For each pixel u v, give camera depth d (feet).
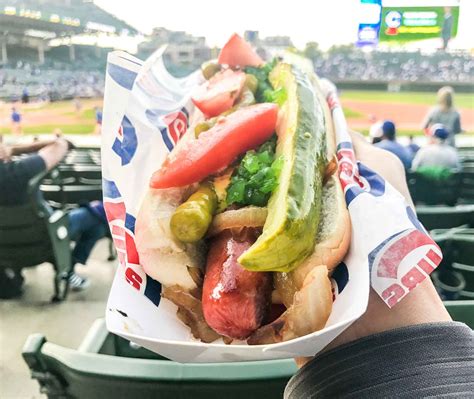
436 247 0.47
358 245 0.49
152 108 0.71
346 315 0.41
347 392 0.36
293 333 0.44
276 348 0.38
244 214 0.50
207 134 0.58
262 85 0.86
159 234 0.51
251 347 0.38
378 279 0.47
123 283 0.50
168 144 0.71
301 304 0.44
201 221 0.49
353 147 0.70
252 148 0.60
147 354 0.82
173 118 0.76
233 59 0.95
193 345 0.38
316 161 0.54
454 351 0.36
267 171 0.52
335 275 0.50
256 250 0.42
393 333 0.38
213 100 0.77
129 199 0.58
